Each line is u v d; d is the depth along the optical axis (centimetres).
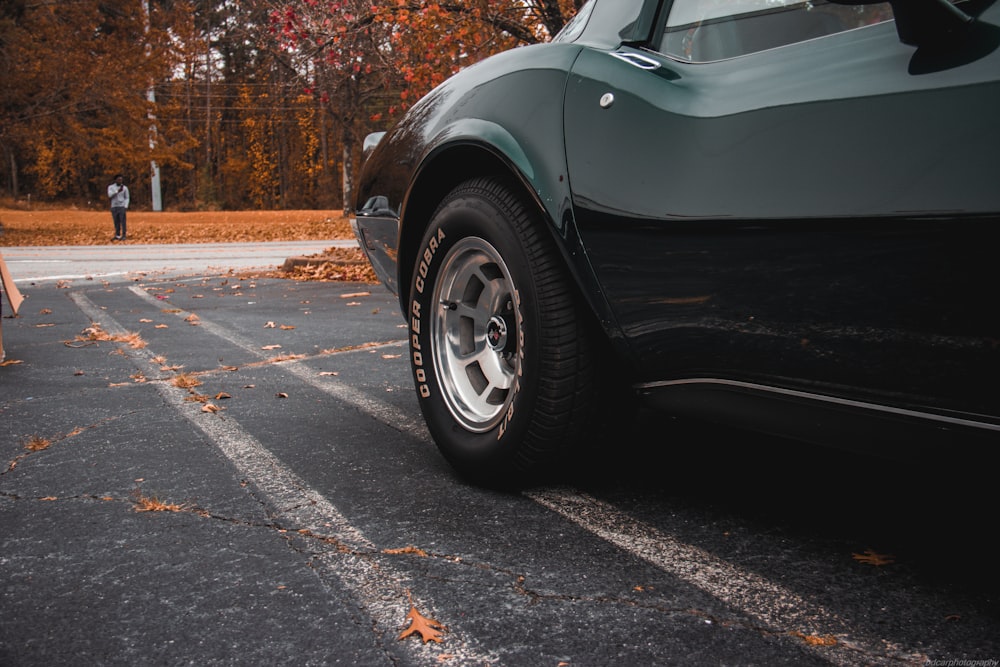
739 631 170
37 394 418
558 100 236
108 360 515
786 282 180
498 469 254
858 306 169
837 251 170
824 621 174
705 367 206
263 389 425
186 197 8512
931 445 165
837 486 257
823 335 176
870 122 167
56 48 2623
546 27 984
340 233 2753
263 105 8031
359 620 178
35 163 8119
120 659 164
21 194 8525
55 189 8150
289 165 8281
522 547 215
